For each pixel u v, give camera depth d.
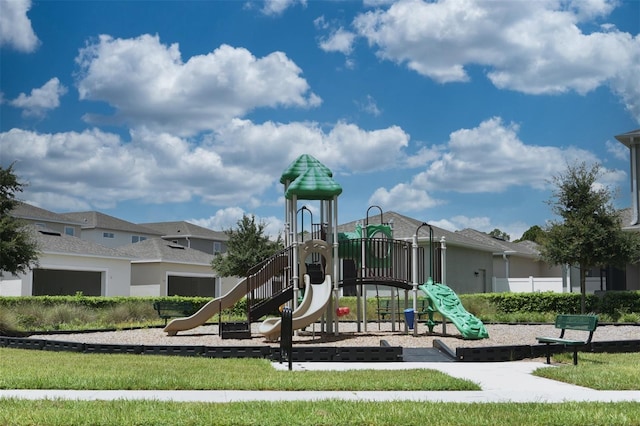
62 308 26.11
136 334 20.36
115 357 13.85
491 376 11.44
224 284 53.28
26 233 23.50
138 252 44.84
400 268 19.73
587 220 26.77
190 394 9.26
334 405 8.16
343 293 35.44
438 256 20.61
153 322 27.44
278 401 8.54
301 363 13.35
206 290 54.09
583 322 14.11
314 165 20.06
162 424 7.11
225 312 31.66
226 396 9.11
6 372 11.12
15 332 21.17
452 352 14.56
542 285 37.81
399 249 19.78
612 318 26.14
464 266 37.97
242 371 11.56
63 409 7.78
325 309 17.86
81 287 47.69
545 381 10.84
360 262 19.64
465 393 9.53
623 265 27.20
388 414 7.58
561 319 14.80
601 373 11.16
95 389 9.70
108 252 39.59
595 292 29.12
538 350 14.43
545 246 27.86
